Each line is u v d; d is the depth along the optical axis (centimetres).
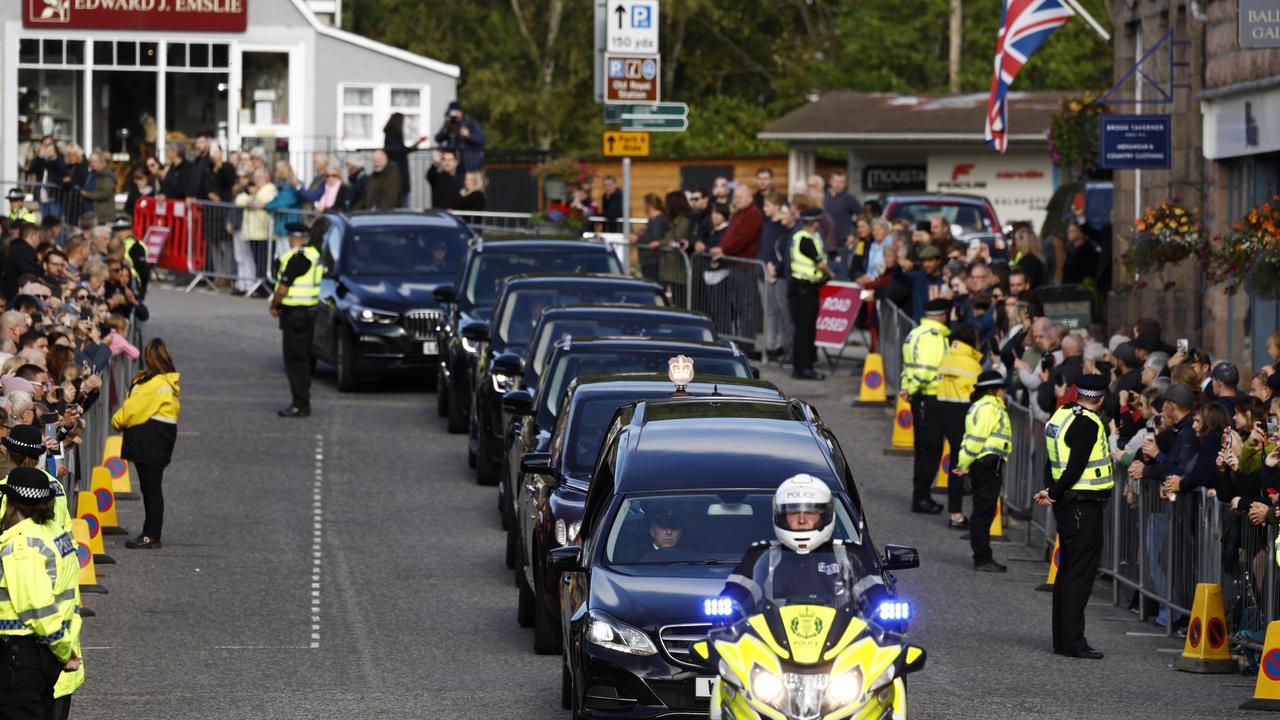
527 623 4559
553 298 6531
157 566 5212
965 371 6084
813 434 3872
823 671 2752
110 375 6888
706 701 3325
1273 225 6203
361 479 6475
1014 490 6309
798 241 8688
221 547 5456
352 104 13088
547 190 12531
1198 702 3938
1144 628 4900
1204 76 7788
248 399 7981
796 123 14200
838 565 2919
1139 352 5603
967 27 19388
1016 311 6719
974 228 10694
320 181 11281
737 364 5212
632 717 3341
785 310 9181
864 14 19512
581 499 4175
